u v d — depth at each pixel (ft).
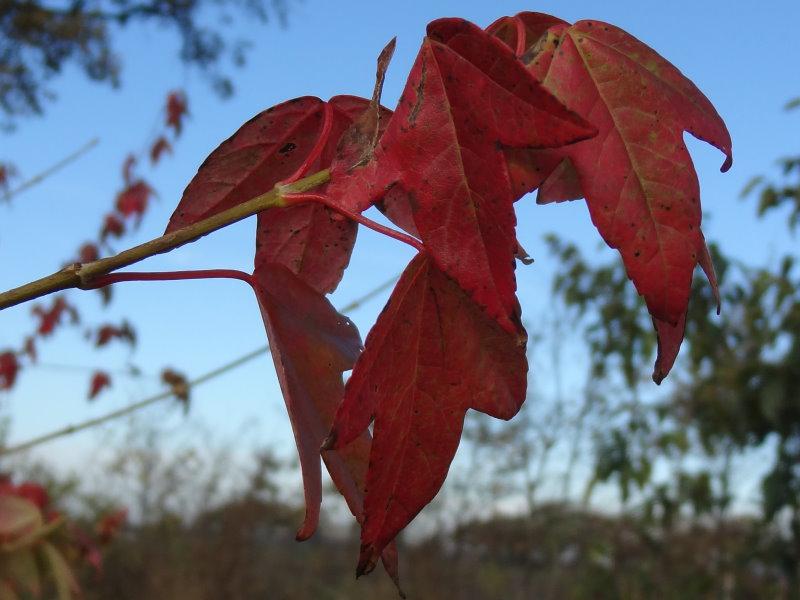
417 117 0.51
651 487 3.96
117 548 6.69
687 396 3.68
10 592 1.07
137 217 4.11
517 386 0.54
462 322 0.53
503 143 0.50
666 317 0.52
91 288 0.56
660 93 0.56
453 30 0.50
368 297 1.47
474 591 7.36
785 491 2.99
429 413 0.53
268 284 0.60
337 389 0.59
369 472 0.51
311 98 0.69
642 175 0.54
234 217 0.54
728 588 3.92
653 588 4.29
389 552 0.54
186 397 3.00
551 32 0.57
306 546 8.77
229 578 7.47
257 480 8.27
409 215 0.70
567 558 6.30
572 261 4.00
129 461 7.80
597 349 3.93
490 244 0.49
